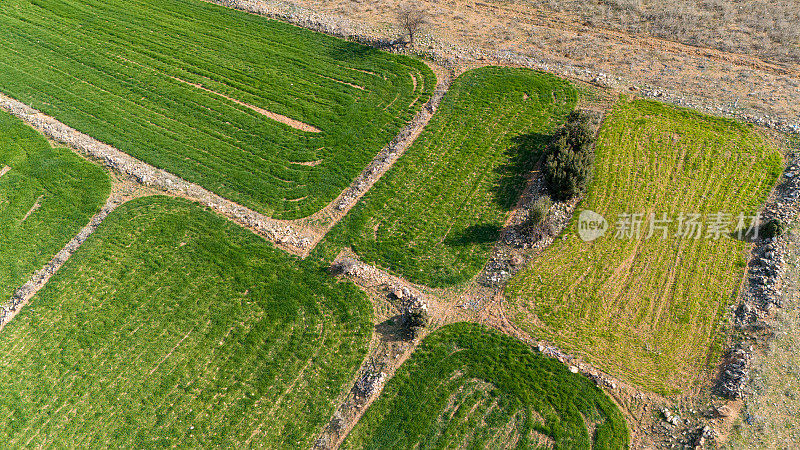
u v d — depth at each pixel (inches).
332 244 1478.8
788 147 1563.7
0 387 1263.5
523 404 1144.8
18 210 1628.9
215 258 1469.0
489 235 1460.4
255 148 1764.3
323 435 1136.8
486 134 1726.1
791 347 1138.0
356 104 1877.5
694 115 1692.9
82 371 1279.5
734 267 1315.2
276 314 1342.3
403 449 1103.0
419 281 1376.7
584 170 1470.2
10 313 1408.7
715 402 1097.4
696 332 1218.0
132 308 1385.3
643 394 1133.1
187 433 1164.5
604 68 1889.8
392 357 1239.5
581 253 1385.3
